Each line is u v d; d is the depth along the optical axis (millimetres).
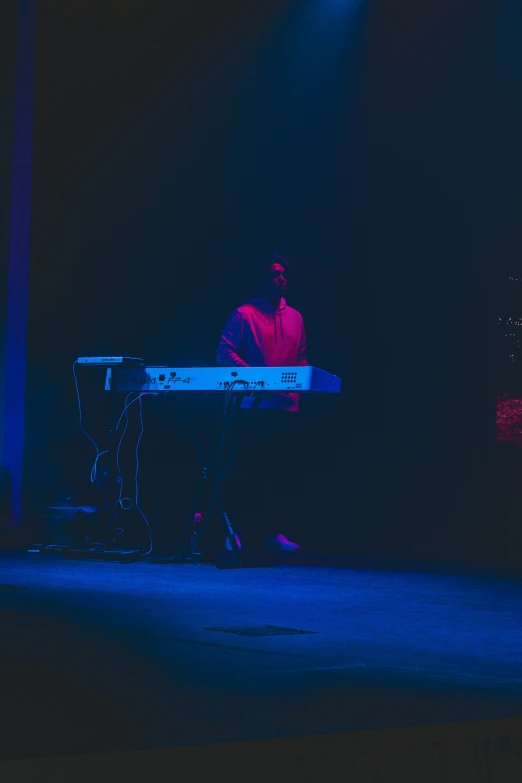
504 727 2141
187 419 6008
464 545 7117
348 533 7688
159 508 7020
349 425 8445
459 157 8469
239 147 8648
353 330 8586
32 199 8242
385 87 8531
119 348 8461
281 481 7926
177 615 3688
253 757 1900
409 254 8547
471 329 8453
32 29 7250
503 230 8438
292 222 8656
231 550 6043
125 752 1818
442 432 8414
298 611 3859
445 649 3090
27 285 7246
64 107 8336
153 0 8391
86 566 5457
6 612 3615
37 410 8055
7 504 6996
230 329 6125
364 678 2566
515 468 8195
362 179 8602
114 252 8477
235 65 8586
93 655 2824
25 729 1979
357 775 1978
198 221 8625
